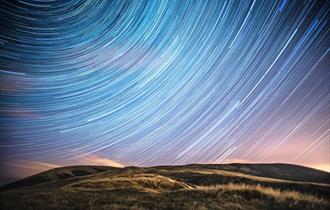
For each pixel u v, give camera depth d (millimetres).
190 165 131875
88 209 15547
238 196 20875
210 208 17094
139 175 40656
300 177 128500
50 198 19391
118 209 15492
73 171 130250
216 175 62656
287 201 20516
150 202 17891
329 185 42094
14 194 22891
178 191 22344
